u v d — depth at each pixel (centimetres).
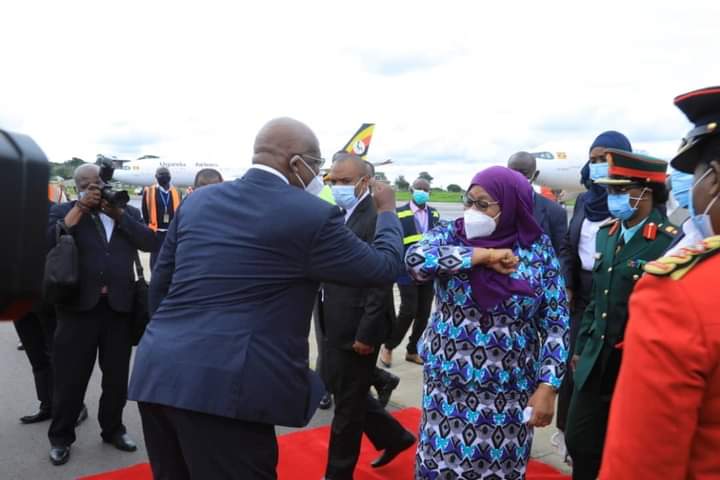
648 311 110
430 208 673
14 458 364
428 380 238
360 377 307
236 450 190
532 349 236
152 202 898
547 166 2233
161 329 199
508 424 227
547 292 233
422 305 570
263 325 192
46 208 97
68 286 337
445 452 228
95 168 357
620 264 264
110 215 360
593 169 349
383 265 212
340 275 200
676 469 105
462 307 227
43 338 416
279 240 194
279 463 358
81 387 362
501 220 230
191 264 200
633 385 109
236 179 216
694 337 103
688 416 104
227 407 184
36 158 95
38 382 418
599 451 271
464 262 218
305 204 199
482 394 225
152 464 213
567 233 371
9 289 92
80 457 367
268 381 189
